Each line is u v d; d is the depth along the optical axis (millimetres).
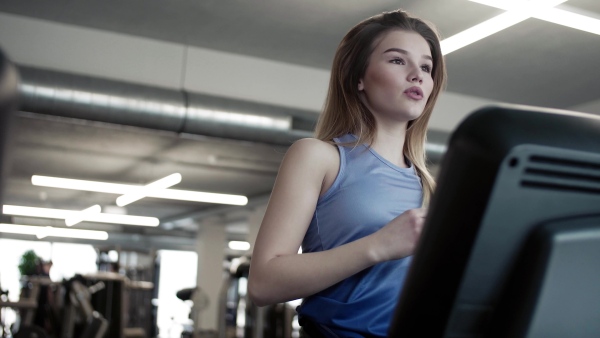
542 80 6484
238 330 9344
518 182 503
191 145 8711
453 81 6625
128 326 12664
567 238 519
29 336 5137
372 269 927
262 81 6148
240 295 9438
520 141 495
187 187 12289
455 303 521
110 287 9523
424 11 4957
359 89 1040
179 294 6398
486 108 521
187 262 19656
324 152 951
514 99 7133
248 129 5648
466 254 511
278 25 5402
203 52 5988
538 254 517
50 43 5512
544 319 525
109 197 13516
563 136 509
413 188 1007
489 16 4961
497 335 533
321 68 6398
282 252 870
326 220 945
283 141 5809
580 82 6492
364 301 918
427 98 1067
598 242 529
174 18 5363
